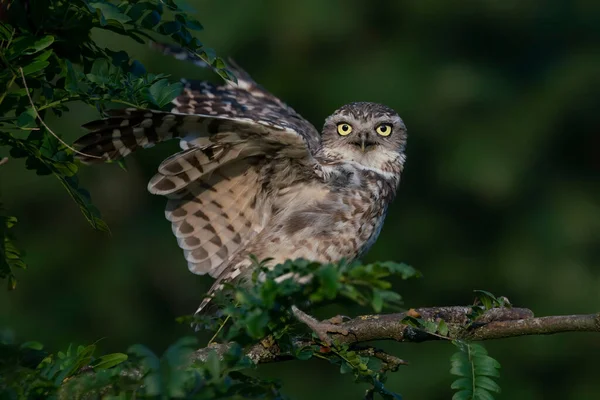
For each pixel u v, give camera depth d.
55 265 13.27
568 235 14.63
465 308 5.59
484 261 14.71
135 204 13.85
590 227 14.70
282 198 7.41
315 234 7.40
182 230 7.34
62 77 5.37
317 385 13.50
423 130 14.79
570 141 15.33
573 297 14.38
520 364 14.06
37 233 13.38
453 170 14.58
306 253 7.38
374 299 3.70
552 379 14.10
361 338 5.62
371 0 15.12
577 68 15.19
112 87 5.15
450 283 14.59
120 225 13.70
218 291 4.74
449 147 14.73
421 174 14.88
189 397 3.73
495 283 14.65
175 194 7.18
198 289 13.63
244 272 7.29
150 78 5.25
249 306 4.00
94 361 4.56
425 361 13.45
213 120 6.17
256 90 9.17
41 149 5.11
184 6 5.29
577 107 15.06
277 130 6.42
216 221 7.33
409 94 14.67
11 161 12.96
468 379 4.69
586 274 14.51
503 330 5.34
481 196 14.80
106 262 13.48
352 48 15.09
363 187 7.60
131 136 5.84
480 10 15.23
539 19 15.55
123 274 13.37
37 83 5.24
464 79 14.78
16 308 12.91
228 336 4.21
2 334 4.36
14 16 5.32
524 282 14.53
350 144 8.55
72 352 4.61
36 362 4.62
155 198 13.91
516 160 14.62
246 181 7.17
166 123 6.01
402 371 13.45
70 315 13.05
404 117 14.70
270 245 7.34
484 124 14.88
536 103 15.01
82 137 5.34
